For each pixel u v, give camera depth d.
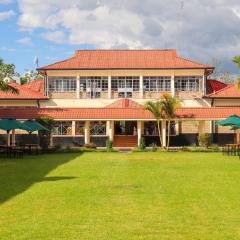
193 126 46.97
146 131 46.94
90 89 51.12
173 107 41.97
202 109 44.69
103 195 14.62
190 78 50.94
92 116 43.88
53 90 51.16
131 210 12.23
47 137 40.41
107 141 41.03
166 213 11.87
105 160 29.52
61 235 9.76
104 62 52.28
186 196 14.46
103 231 10.07
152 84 51.03
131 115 43.78
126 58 53.25
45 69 50.69
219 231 10.09
